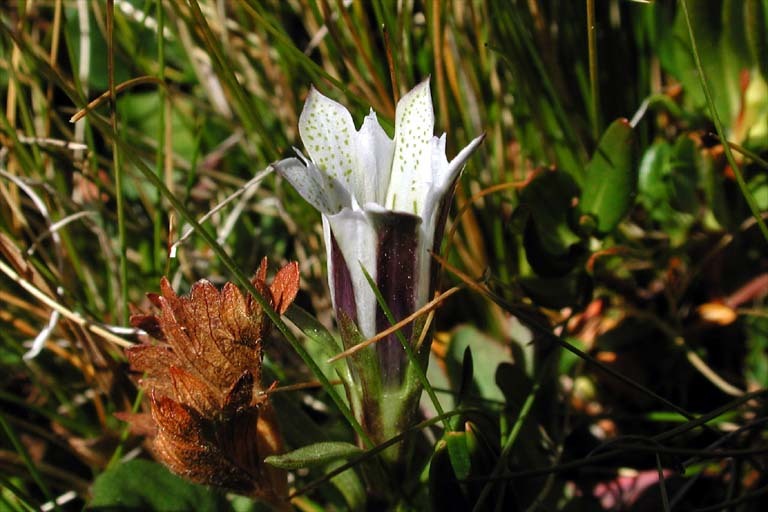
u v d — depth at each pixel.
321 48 0.28
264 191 0.28
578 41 0.28
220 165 0.29
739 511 0.24
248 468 0.21
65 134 0.28
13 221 0.27
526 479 0.23
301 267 0.28
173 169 0.29
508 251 0.26
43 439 0.26
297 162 0.20
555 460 0.24
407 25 0.26
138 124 0.30
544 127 0.26
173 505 0.23
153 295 0.21
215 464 0.21
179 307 0.21
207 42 0.23
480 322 0.27
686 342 0.26
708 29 0.26
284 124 0.28
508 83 0.28
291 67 0.28
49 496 0.23
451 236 0.23
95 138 0.29
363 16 0.26
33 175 0.27
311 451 0.21
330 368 0.25
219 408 0.21
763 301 0.27
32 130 0.26
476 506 0.21
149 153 0.29
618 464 0.25
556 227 0.25
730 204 0.26
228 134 0.30
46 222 0.27
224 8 0.28
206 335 0.21
